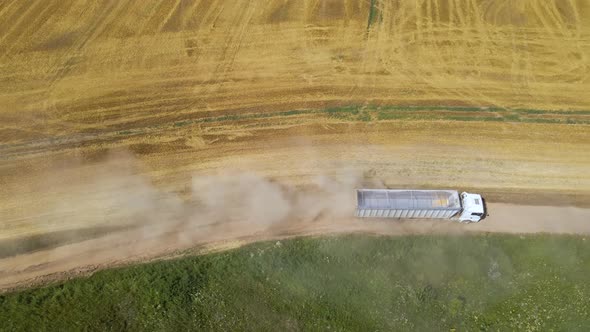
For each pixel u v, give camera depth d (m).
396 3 39.12
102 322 25.11
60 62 34.38
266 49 36.09
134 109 32.81
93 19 36.50
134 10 37.25
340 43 36.69
